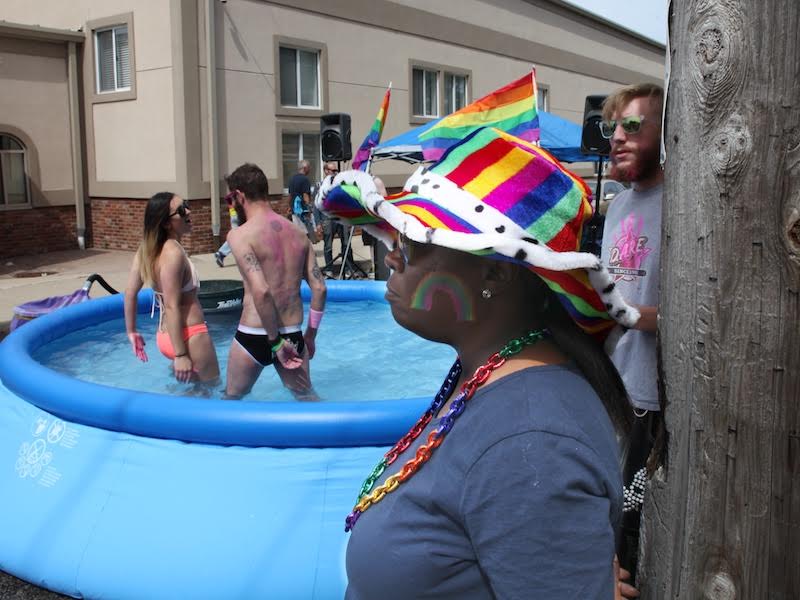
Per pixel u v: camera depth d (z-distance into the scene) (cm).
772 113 109
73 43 1309
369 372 541
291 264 417
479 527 95
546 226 104
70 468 323
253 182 407
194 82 1242
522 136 132
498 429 98
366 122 1593
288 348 402
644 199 235
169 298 418
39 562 304
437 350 605
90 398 330
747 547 119
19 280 1077
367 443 304
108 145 1342
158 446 313
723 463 120
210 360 444
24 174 1291
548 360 110
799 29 106
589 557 90
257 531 287
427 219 106
